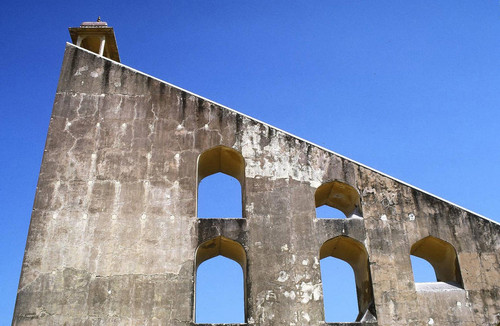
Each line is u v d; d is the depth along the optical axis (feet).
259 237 56.13
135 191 57.82
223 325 51.67
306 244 56.24
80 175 58.44
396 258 56.39
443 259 59.82
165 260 54.34
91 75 65.05
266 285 53.88
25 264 53.42
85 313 51.47
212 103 63.62
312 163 60.80
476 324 53.83
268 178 59.52
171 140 61.11
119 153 59.98
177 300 52.42
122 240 55.11
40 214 55.98
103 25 71.15
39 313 51.24
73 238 55.01
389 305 54.03
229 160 63.00
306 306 53.11
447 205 59.67
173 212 56.90
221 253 59.72
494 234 58.49
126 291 52.65
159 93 64.03
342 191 61.57
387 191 59.93
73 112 62.34
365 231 57.52
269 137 61.87
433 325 53.42
